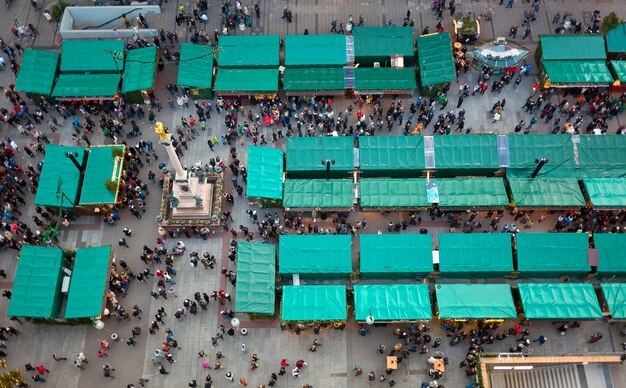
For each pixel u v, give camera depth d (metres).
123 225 72.25
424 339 64.25
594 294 64.75
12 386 61.88
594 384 61.84
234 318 64.06
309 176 74.31
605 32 82.44
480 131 78.12
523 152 72.75
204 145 77.19
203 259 69.06
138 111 79.12
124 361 64.88
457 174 73.69
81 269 66.69
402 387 63.19
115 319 66.94
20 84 77.88
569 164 72.38
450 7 86.19
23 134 78.00
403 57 81.00
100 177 71.81
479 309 63.78
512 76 81.81
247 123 78.38
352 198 70.88
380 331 66.00
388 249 67.44
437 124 76.94
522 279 68.75
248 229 71.69
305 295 65.06
